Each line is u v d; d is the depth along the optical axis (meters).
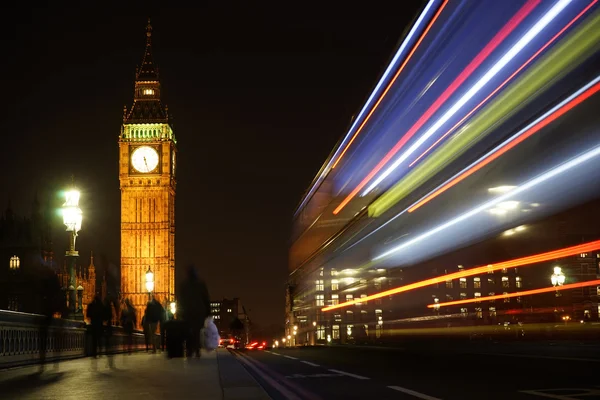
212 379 12.91
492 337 39.84
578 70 15.80
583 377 13.73
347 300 35.06
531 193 18.78
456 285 31.97
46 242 125.56
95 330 22.55
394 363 20.88
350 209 33.62
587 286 40.03
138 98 195.00
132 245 187.38
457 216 22.45
